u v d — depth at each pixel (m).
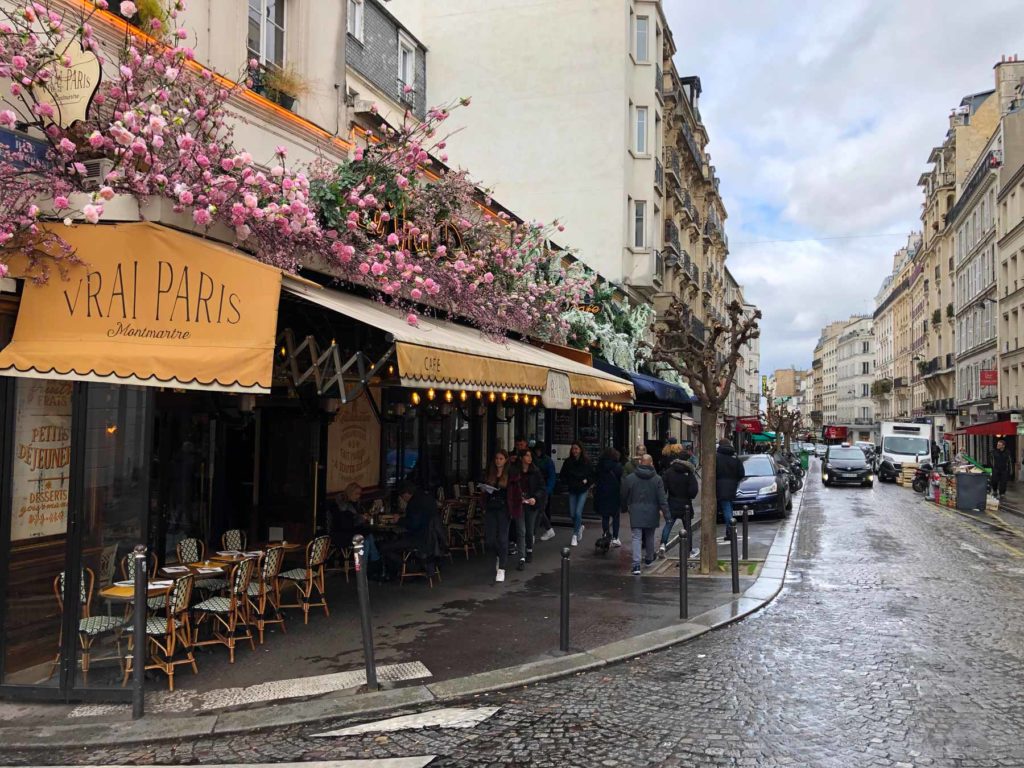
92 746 5.08
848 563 12.30
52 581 5.97
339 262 7.88
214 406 9.09
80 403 5.80
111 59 6.73
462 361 7.35
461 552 12.54
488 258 11.72
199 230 6.36
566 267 17.14
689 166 38.84
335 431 11.59
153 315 5.84
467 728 5.36
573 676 6.49
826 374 151.25
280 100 9.15
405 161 9.05
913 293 73.38
